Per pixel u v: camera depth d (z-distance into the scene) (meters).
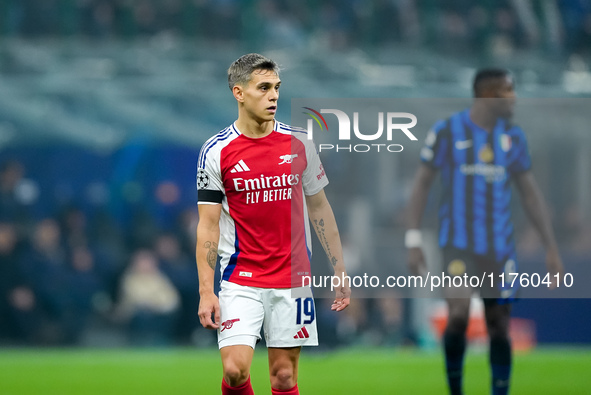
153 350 38.81
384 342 35.88
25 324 39.66
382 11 67.25
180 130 49.97
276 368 15.65
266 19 64.25
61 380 26.28
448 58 63.78
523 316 32.88
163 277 41.59
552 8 69.75
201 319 15.03
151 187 49.38
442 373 27.06
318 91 53.84
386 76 58.38
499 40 68.88
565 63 64.50
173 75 53.31
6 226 41.34
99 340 40.75
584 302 32.72
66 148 48.38
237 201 15.40
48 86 49.03
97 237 46.09
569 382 24.09
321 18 66.31
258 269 15.48
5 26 58.53
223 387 15.54
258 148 15.34
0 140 47.56
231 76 15.29
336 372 27.53
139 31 62.09
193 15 63.03
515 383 23.81
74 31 60.50
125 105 49.62
